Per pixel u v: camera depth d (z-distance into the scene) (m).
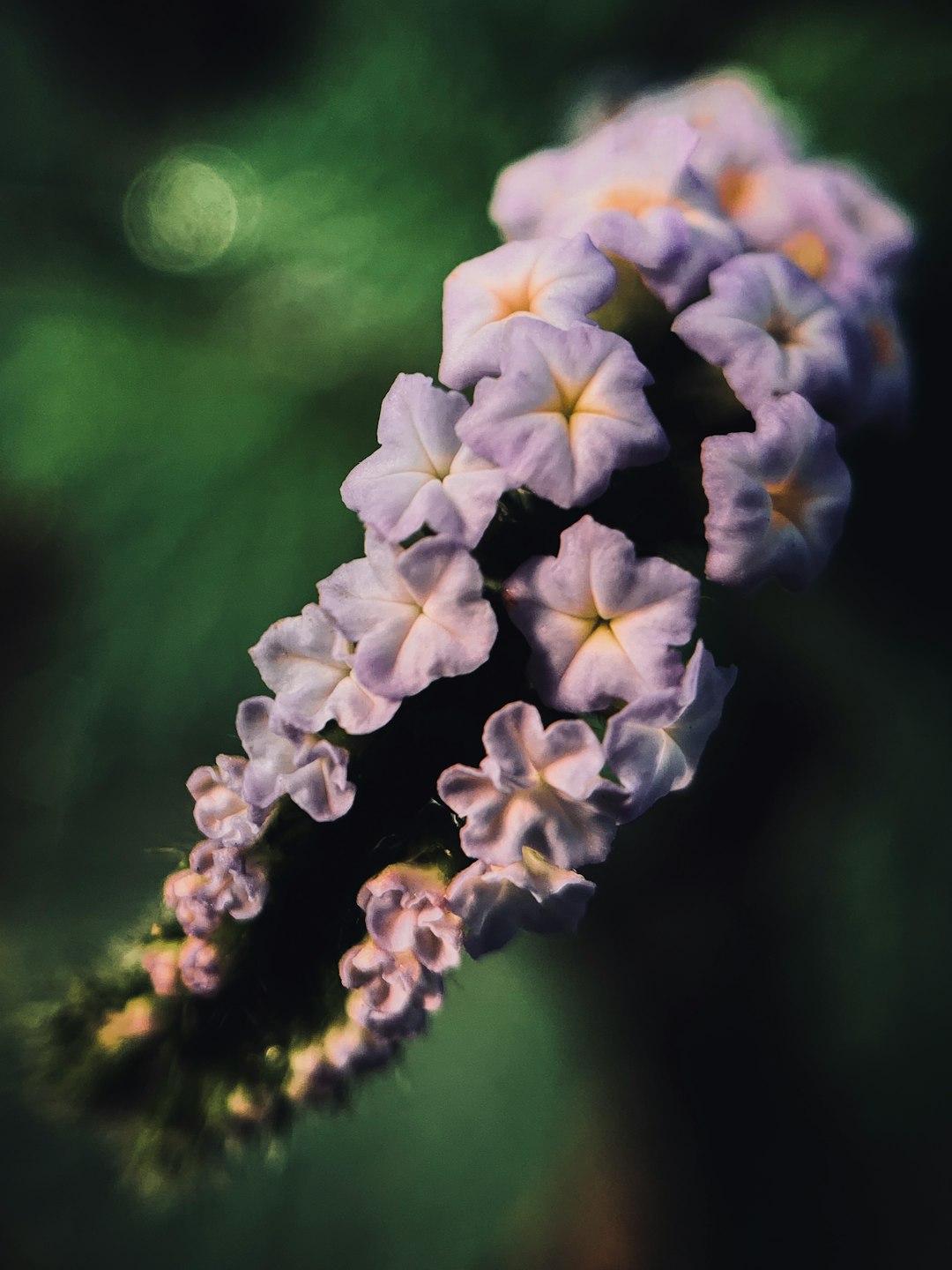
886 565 0.07
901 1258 0.08
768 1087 0.09
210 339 0.08
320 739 0.05
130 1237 0.11
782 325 0.05
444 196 0.07
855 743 0.08
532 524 0.05
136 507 0.07
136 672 0.07
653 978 0.10
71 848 0.08
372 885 0.05
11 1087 0.05
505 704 0.05
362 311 0.07
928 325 0.07
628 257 0.05
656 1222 0.11
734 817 0.09
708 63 0.07
